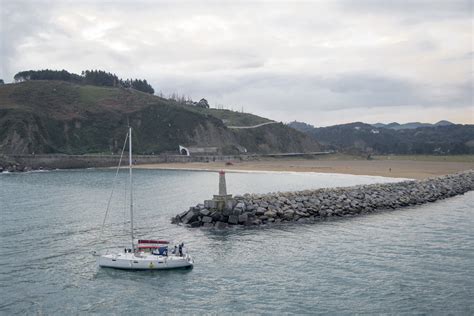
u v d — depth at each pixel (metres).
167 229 52.72
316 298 31.48
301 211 58.56
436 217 59.09
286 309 29.88
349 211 61.53
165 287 34.12
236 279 35.44
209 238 48.12
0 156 157.50
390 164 178.50
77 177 125.56
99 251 42.84
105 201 75.19
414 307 29.92
